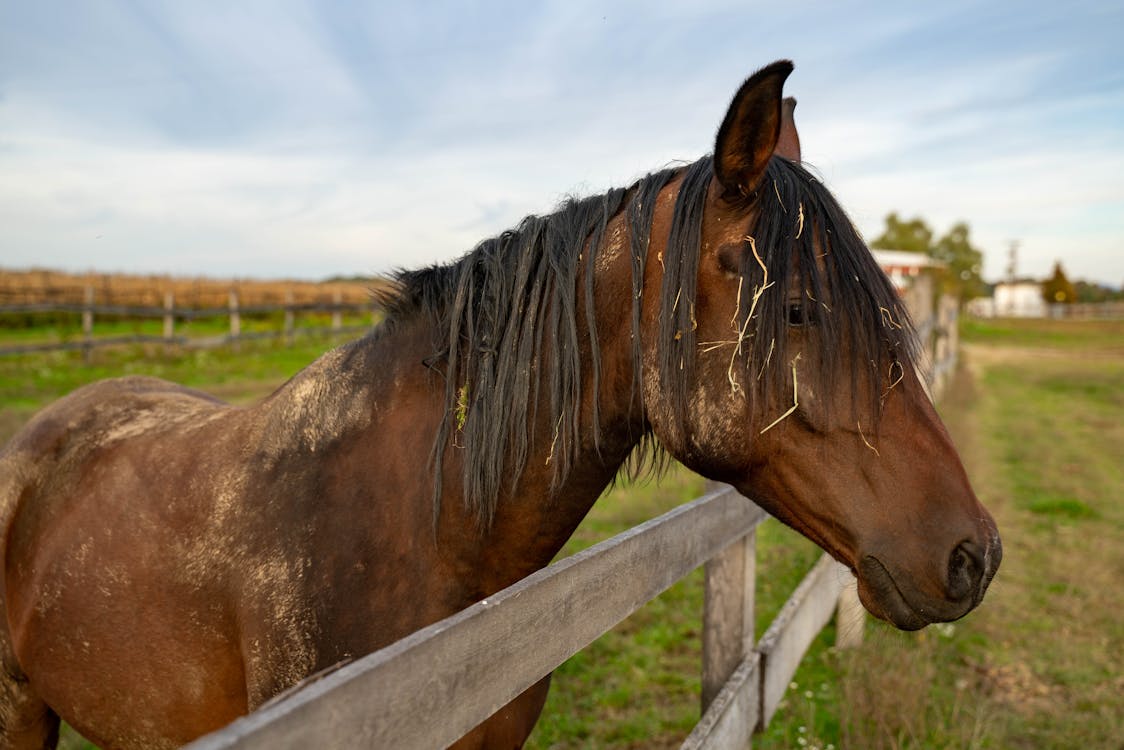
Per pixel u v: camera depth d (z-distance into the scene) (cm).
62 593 201
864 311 149
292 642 168
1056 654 429
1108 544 609
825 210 156
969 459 795
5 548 219
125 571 192
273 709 80
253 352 1639
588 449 174
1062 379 1770
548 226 179
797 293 149
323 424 184
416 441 176
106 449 223
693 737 209
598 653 421
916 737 325
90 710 201
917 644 410
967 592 142
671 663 413
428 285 187
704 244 158
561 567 139
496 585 179
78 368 1279
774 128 149
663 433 158
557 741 342
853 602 391
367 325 2059
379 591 169
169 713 190
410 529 171
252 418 201
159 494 197
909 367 153
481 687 115
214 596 180
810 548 571
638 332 163
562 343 170
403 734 99
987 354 2545
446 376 177
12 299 2056
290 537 174
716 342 154
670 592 499
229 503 184
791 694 374
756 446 155
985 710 359
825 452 150
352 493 175
